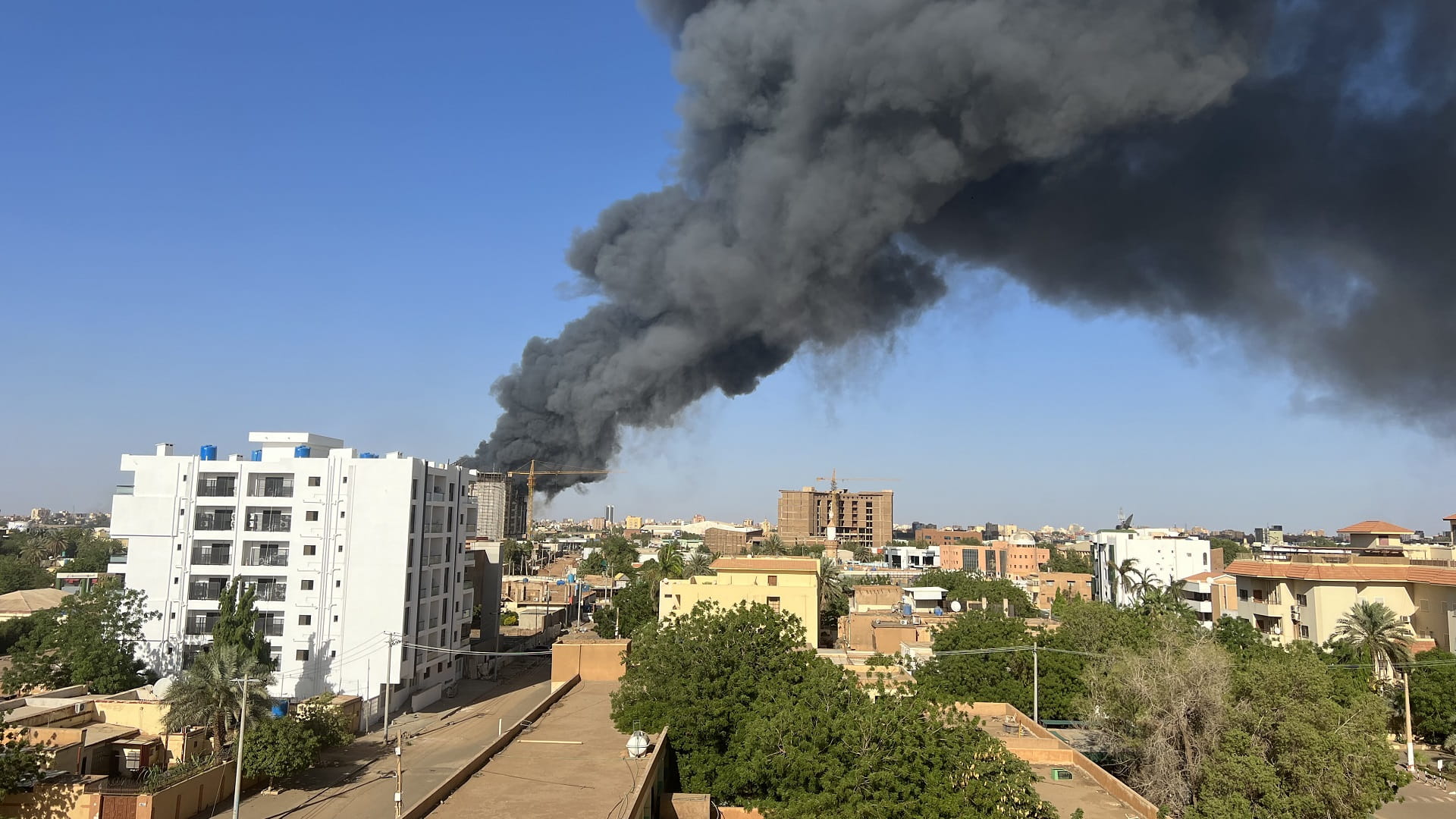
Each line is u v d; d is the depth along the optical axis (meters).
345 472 72.94
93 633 64.44
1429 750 61.19
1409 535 105.88
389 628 71.12
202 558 72.56
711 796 37.56
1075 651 60.38
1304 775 35.56
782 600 72.62
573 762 33.91
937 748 32.62
